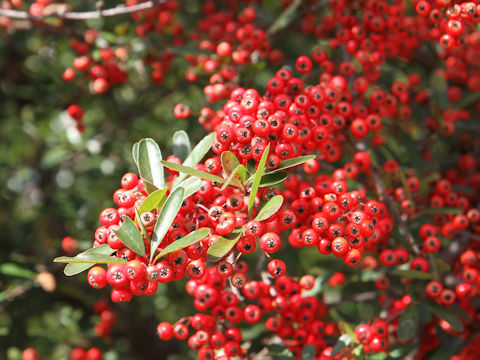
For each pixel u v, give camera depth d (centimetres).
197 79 47
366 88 41
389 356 41
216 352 38
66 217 62
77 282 64
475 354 43
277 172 33
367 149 42
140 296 69
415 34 47
